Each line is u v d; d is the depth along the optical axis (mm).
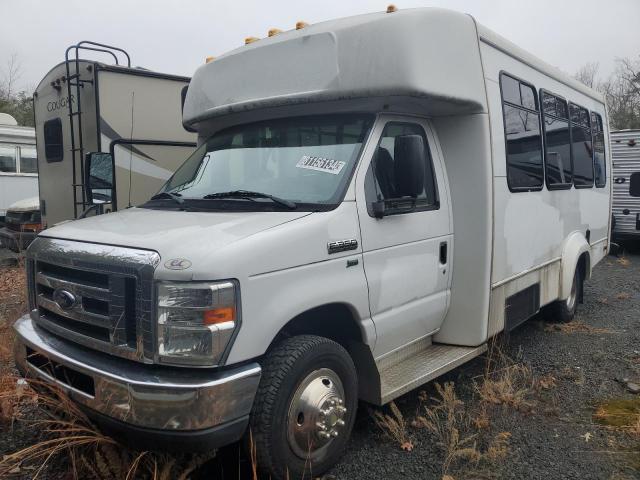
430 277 4355
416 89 3764
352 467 3631
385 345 4020
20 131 15211
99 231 3352
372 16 3951
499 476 3533
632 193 9797
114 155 7234
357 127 3975
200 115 4664
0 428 4047
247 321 2934
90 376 2998
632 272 10781
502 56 4957
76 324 3297
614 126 28688
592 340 6324
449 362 4344
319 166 3848
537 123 5734
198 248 2906
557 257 6387
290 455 3195
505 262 4949
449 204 4586
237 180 4066
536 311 5844
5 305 7285
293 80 4109
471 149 4527
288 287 3166
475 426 4180
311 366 3285
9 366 4602
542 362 5594
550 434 4094
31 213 10531
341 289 3484
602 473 3584
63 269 3346
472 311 4625
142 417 2789
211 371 2852
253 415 3049
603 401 4672
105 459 3381
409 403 4539
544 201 5867
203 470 3523
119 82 7785
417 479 3514
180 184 4395
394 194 4008
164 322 2818
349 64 3867
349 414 3596
